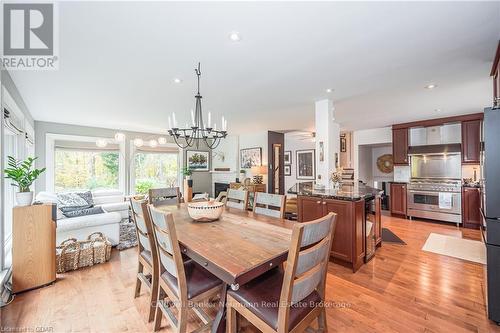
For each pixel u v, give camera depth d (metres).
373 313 1.93
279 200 2.32
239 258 1.31
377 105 3.94
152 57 2.22
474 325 1.78
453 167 4.78
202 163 8.09
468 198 4.53
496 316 1.79
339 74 2.63
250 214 2.43
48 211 2.40
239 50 2.09
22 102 3.53
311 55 2.18
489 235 1.83
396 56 2.20
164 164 7.27
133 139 6.56
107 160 6.16
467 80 2.80
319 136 3.67
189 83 2.90
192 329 1.77
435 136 5.02
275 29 1.77
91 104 3.85
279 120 5.23
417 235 4.06
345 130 6.50
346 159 6.87
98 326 1.79
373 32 1.81
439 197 4.88
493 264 1.81
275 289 1.44
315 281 1.36
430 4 1.48
